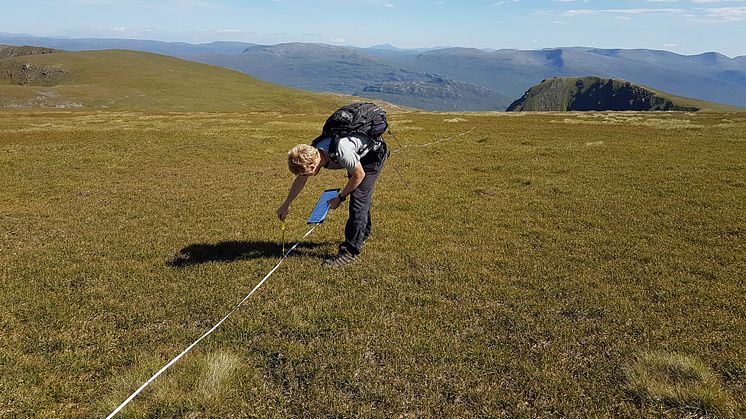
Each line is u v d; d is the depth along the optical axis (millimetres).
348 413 4910
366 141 7812
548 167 18984
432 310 7070
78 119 45594
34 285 7848
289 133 31922
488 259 9125
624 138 27938
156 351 5957
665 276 8242
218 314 6945
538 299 7410
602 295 7508
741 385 5234
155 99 124812
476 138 29062
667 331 6355
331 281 8117
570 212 12484
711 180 16000
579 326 6547
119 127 35438
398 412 4926
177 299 7367
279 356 5914
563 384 5309
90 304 7195
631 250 9547
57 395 5129
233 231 10953
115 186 15883
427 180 17031
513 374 5523
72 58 176375
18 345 6070
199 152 23297
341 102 161500
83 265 8742
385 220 11969
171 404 4934
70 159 20891
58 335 6301
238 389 5242
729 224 11141
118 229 11086
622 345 6039
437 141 28078
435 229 11141
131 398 4914
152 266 8742
